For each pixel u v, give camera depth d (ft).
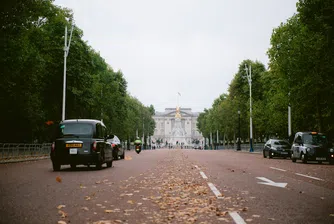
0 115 152.15
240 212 24.45
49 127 167.94
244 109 244.42
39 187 36.96
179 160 99.30
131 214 23.81
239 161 93.91
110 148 69.51
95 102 187.42
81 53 166.40
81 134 59.77
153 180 44.57
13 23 91.30
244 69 251.39
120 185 39.22
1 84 117.39
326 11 87.40
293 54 108.17
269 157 121.60
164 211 24.82
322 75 101.30
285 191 34.86
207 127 400.88
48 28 157.99
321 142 92.58
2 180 43.83
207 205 27.09
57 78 161.99
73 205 26.91
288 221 21.72
